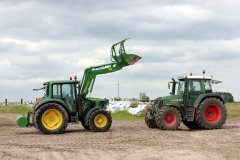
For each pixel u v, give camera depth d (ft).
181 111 71.46
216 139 57.06
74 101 69.36
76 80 69.72
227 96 126.82
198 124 71.00
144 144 52.60
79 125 87.40
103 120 68.95
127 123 91.66
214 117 71.61
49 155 44.68
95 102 70.95
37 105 66.74
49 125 66.49
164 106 70.49
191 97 71.97
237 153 44.93
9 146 51.60
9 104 160.35
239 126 77.36
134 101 125.49
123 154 45.16
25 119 68.54
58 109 66.69
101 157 43.65
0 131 73.61
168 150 47.19
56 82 69.05
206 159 41.70
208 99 71.36
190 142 54.19
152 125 74.13
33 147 50.49
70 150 47.91
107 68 74.13
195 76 72.74
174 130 69.56
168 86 75.82
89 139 58.49
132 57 74.79
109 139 58.18
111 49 75.61
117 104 122.93
